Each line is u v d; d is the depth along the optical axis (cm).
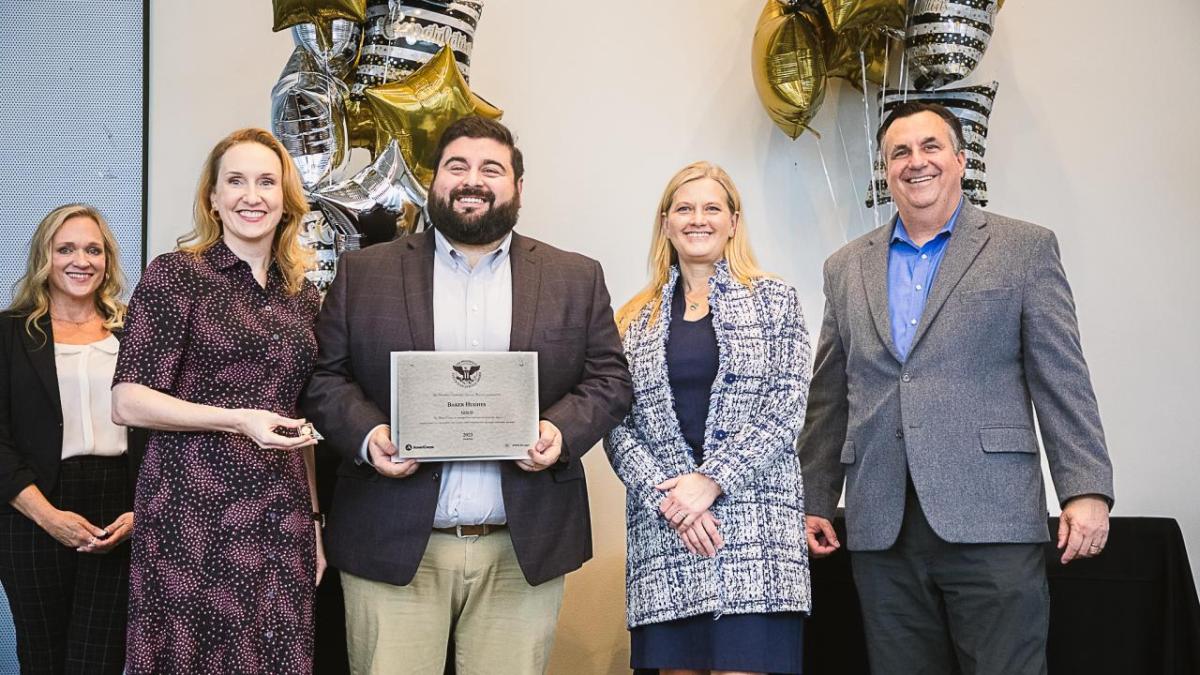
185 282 217
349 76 313
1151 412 375
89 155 350
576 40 370
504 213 235
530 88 367
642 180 371
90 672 276
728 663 237
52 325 289
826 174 376
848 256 268
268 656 214
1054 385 236
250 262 227
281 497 218
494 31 366
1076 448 234
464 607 238
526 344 234
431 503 227
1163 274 377
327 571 266
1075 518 232
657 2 374
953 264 246
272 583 215
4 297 347
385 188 295
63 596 281
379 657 227
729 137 375
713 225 257
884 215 349
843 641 294
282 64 357
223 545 212
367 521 229
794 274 375
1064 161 378
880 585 249
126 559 281
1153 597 289
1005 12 380
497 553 235
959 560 237
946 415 239
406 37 306
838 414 272
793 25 335
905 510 244
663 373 249
